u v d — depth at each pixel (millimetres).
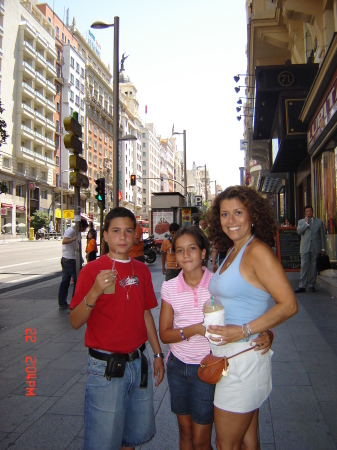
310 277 9234
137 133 105000
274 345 5379
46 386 4266
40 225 52062
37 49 56031
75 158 8016
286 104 12234
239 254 2285
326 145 10195
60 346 5707
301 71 12180
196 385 2559
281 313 2086
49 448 3092
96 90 76812
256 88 12555
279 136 12969
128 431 2514
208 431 2568
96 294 2291
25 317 7602
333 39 7273
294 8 11375
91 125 73312
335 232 9945
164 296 2748
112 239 2564
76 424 3445
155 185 124562
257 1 15711
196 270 2732
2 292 10781
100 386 2365
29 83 53906
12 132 50625
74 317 2398
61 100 63219
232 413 2197
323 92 9289
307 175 14227
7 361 5098
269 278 2129
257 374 2217
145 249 18219
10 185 50406
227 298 2264
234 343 2217
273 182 22125
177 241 2721
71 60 64625
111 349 2398
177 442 3160
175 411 2670
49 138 60281
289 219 17844
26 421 3510
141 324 2525
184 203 30391
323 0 10938
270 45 17047
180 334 2566
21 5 51688
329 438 3111
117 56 14578
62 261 8320
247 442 2428
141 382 2473
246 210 2369
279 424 3332
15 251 28203
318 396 3812
